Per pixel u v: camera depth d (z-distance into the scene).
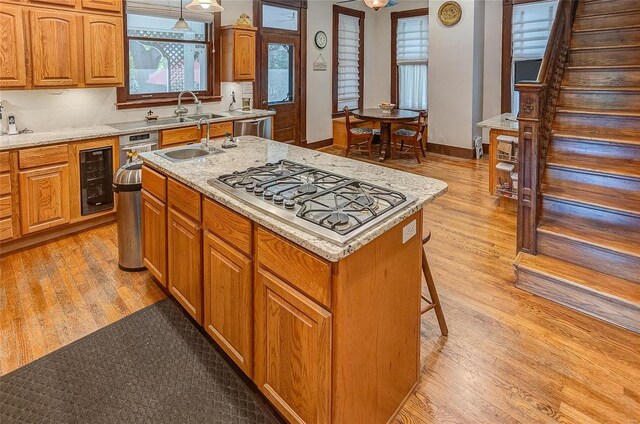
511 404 1.90
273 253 1.63
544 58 3.29
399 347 1.82
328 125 8.03
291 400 1.66
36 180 3.48
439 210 4.61
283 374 1.68
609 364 2.16
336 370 1.47
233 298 1.94
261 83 6.58
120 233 3.14
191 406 1.90
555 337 2.39
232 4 5.89
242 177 2.16
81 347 2.29
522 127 2.90
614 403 1.90
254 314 1.82
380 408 1.74
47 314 2.60
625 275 2.66
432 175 6.09
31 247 3.57
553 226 3.01
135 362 2.18
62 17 3.72
